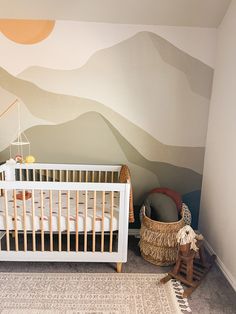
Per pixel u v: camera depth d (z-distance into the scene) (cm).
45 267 220
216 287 202
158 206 235
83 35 248
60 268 219
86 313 171
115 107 263
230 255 213
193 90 262
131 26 248
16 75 253
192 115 267
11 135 264
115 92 260
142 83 259
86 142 269
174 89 262
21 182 197
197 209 283
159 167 276
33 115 261
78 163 273
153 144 271
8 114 260
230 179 217
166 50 254
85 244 212
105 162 274
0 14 237
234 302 186
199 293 193
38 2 227
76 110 262
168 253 223
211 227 254
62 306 176
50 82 255
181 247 198
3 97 256
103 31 248
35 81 255
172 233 222
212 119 257
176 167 277
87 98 260
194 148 274
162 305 180
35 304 178
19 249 237
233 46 217
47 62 252
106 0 225
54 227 208
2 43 246
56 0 226
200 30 252
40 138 266
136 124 267
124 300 183
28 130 264
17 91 256
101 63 254
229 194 219
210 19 242
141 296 188
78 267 221
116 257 214
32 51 249
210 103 264
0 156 267
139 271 218
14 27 244
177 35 252
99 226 211
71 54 251
